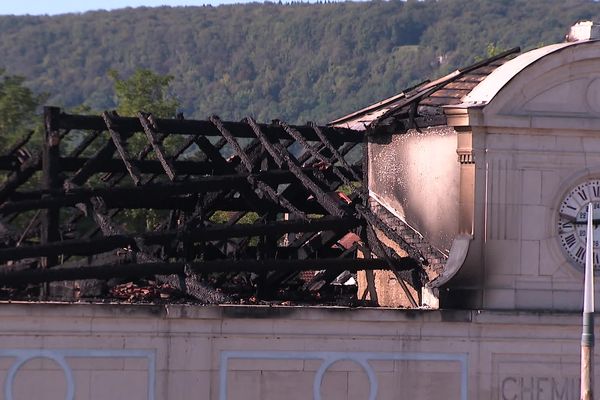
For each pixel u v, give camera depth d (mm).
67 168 96188
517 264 82000
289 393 77812
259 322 77250
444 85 89938
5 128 159875
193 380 76375
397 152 91938
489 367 80875
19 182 93750
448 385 80250
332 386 78500
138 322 75500
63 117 92312
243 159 91500
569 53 81250
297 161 96125
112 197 87312
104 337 75000
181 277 82000
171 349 76062
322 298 98250
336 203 90125
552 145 82125
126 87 170125
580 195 82812
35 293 94812
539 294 82188
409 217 90062
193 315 76000
